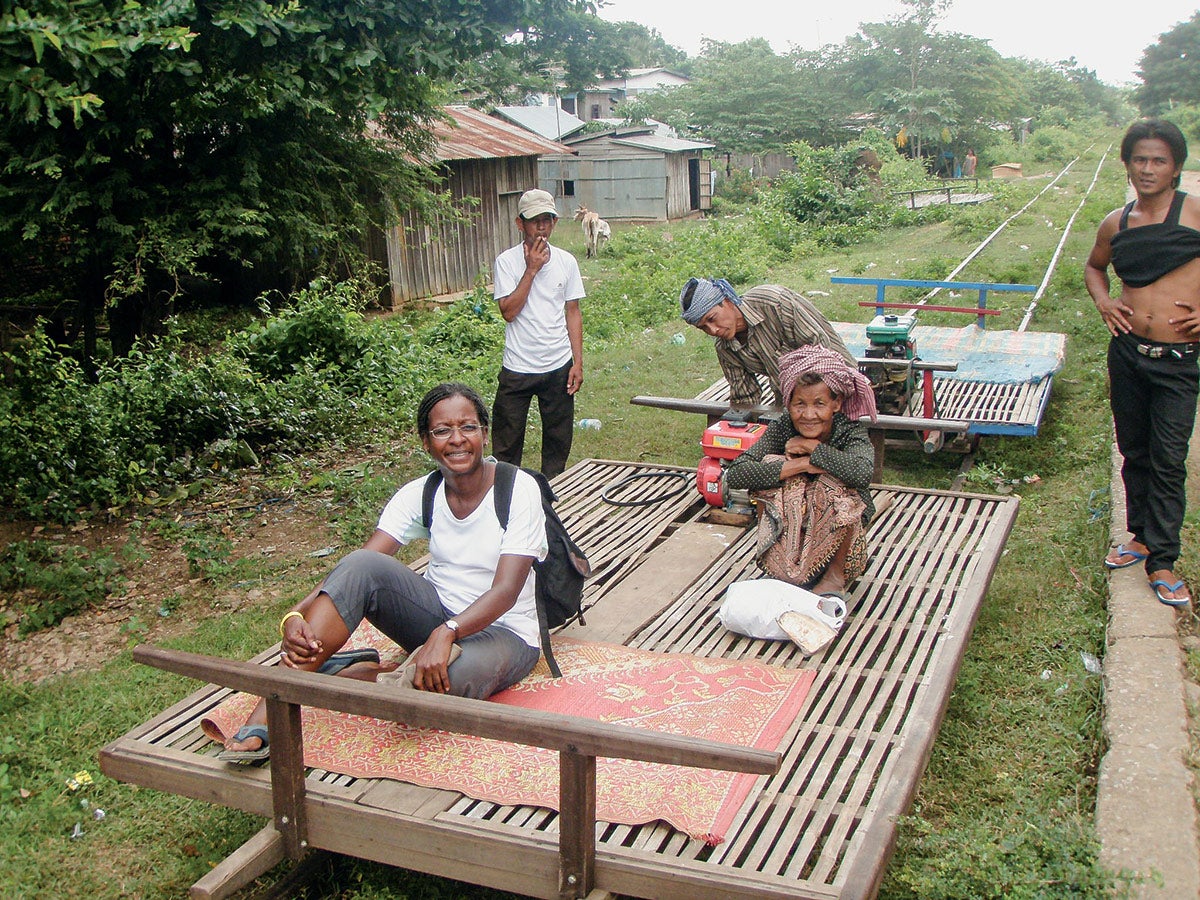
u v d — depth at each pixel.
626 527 5.00
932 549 4.47
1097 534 5.21
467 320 12.05
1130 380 4.25
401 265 15.66
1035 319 10.30
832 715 3.23
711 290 4.69
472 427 3.18
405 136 10.72
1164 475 4.18
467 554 3.30
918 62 48.69
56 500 6.52
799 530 3.89
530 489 3.32
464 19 6.86
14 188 7.49
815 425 3.85
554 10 7.35
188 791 3.04
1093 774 3.43
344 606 3.03
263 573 5.69
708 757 2.28
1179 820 3.01
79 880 3.33
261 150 9.04
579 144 31.08
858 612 3.96
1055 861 2.82
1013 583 4.87
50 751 4.05
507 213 18.31
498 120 21.31
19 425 6.64
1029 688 4.00
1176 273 4.02
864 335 8.15
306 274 13.56
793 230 20.03
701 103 43.62
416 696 2.58
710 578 4.36
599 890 2.59
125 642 5.04
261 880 3.29
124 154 8.14
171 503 6.76
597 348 11.10
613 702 3.31
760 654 3.71
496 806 2.82
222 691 3.51
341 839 2.85
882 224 21.77
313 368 8.79
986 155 47.47
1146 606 4.21
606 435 7.72
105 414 7.01
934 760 3.57
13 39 4.09
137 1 4.79
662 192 30.38
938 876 2.83
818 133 44.72
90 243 8.29
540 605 3.48
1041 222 18.64
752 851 2.59
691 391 8.88
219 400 7.57
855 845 2.57
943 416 6.53
